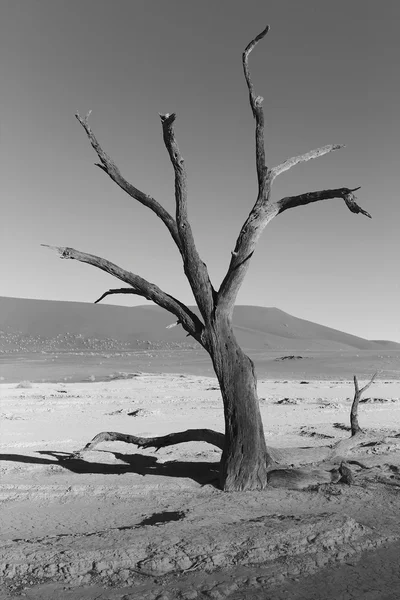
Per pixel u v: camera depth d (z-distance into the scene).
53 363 59.56
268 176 9.38
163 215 9.59
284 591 5.15
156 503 8.38
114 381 39.41
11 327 120.56
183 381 39.31
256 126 9.48
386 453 12.30
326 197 8.94
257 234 9.21
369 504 7.98
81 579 5.43
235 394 9.09
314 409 22.12
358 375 45.84
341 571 5.61
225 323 9.25
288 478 9.02
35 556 5.83
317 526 6.55
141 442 10.97
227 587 5.15
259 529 6.43
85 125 9.48
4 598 5.09
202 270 9.40
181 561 5.67
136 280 9.62
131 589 5.21
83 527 7.26
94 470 10.97
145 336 117.69
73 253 9.41
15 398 27.30
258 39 9.41
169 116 8.86
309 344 133.75
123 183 9.67
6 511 8.28
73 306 136.38
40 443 14.55
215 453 12.71
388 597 5.03
